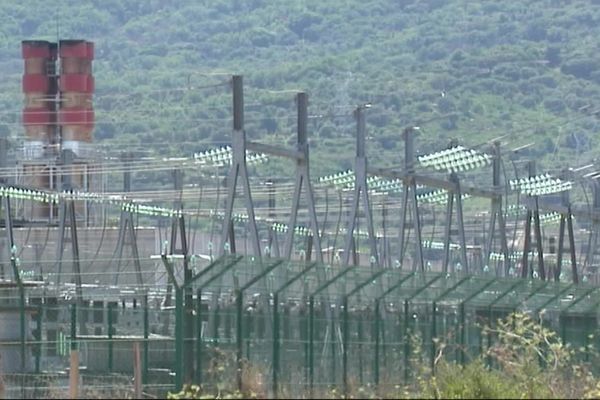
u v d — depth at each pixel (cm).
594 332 14175
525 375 11112
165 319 13088
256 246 17550
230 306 10956
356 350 11506
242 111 17475
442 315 12488
